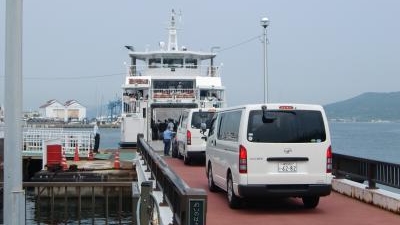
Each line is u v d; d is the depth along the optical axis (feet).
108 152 113.60
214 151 43.52
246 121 35.24
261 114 35.32
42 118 420.36
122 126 109.40
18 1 23.47
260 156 34.88
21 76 23.63
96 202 74.69
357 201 40.78
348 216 34.76
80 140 105.70
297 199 41.78
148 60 116.78
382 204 37.32
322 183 35.27
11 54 23.44
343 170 45.27
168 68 114.32
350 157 43.47
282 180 34.88
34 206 73.97
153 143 104.01
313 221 33.14
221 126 41.98
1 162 90.94
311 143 35.32
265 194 34.86
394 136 353.31
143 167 58.49
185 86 112.57
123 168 83.05
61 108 460.55
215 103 107.86
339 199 41.75
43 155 89.30
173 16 124.06
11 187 23.31
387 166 37.68
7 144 23.44
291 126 35.40
